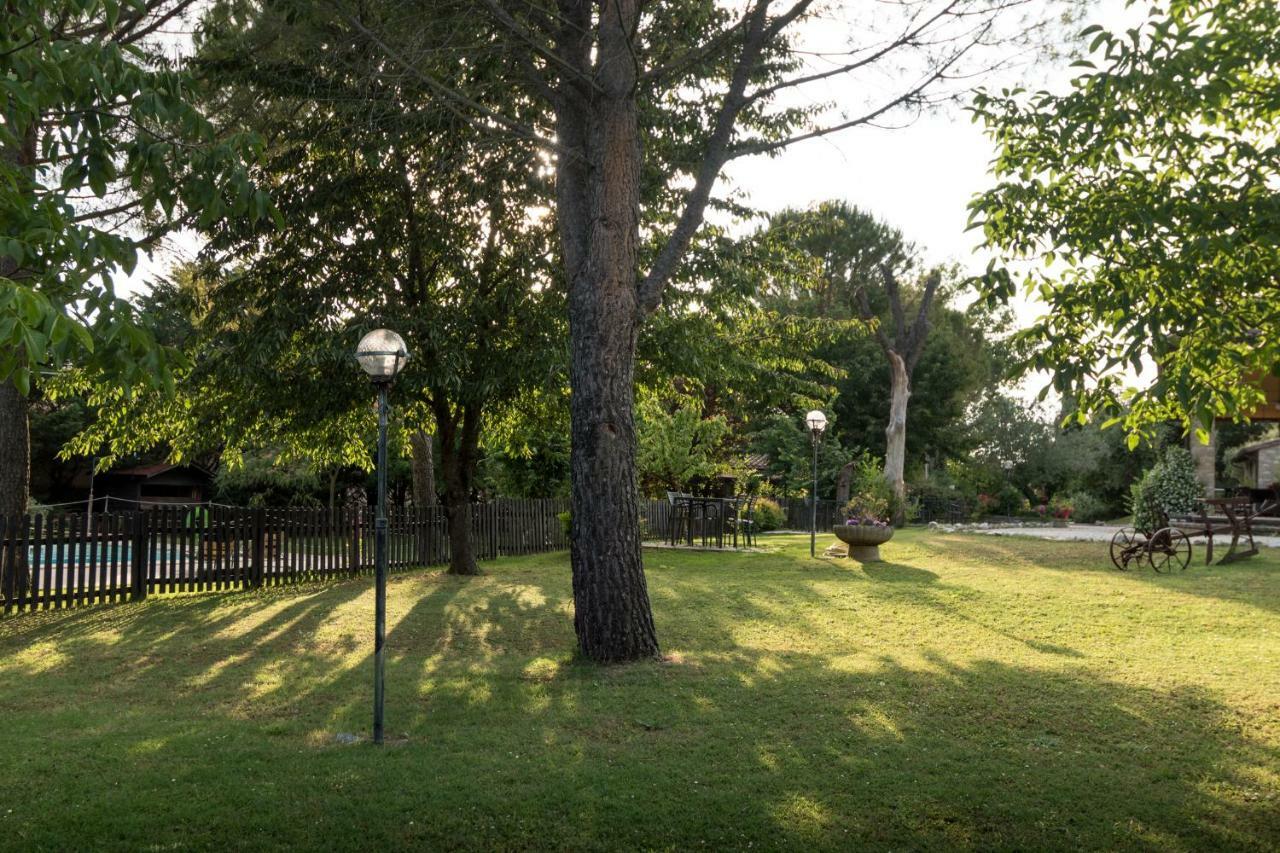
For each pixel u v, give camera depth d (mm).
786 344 18953
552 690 7566
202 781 5336
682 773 5508
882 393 42281
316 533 15430
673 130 11766
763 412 37031
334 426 15805
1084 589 12547
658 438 25969
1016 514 43031
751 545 21812
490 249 14469
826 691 7422
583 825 4750
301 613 11680
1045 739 6145
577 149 8750
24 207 3621
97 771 5512
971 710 6844
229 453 17172
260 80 12023
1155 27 4496
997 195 5051
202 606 12484
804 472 33031
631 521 8664
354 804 4988
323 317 13227
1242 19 4523
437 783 5320
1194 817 4852
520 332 14305
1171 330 4496
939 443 43875
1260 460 29703
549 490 24859
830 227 18672
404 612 11688
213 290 14266
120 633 10438
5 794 5102
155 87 4121
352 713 6941
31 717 6809
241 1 11727
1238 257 4312
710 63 10219
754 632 10133
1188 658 8367
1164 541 14656
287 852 4414
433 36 8711
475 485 28875
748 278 15766
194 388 13930
